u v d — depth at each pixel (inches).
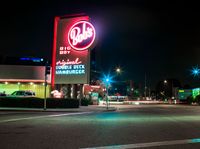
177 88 5226.4
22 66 1887.3
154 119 844.6
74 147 366.3
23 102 1332.4
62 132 511.5
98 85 2711.6
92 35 1592.0
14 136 459.5
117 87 5871.1
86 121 744.3
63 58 1652.3
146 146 376.5
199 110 1537.9
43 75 1881.2
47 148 358.0
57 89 1862.7
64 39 1657.2
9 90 1894.7
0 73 1873.8
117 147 368.5
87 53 1604.3
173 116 1001.5
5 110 1175.0
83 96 2100.1
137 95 5949.8
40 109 1227.2
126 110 1529.3
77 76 1616.6
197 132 526.9
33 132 509.0
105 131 530.9
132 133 505.7
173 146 377.4
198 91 3412.9
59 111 1202.0
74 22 1637.6
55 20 1678.2
